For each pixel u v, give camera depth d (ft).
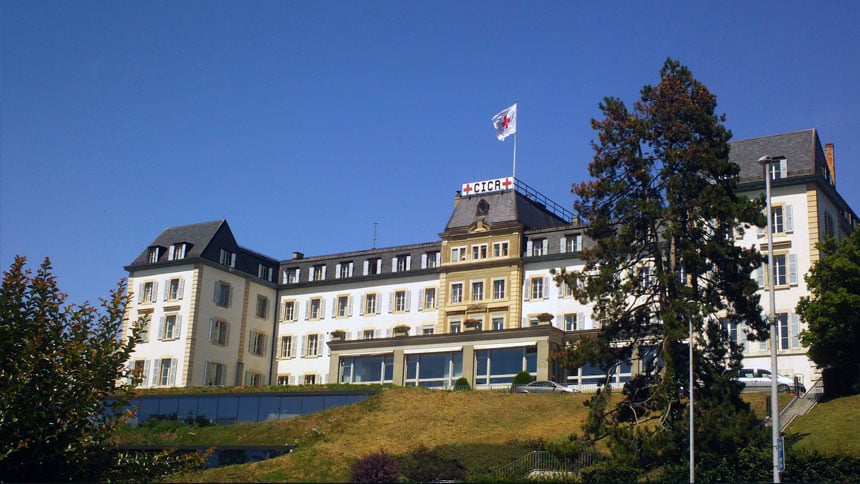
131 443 180.34
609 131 145.69
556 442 135.13
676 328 129.08
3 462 85.92
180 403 192.44
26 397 87.10
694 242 137.39
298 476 127.75
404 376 213.05
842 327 150.10
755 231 193.26
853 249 155.12
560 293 227.20
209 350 248.52
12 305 90.38
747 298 136.05
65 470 89.35
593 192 143.64
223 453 167.73
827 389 157.89
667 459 124.57
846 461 113.39
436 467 129.59
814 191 188.65
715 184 140.05
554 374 194.70
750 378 168.14
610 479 120.16
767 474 116.26
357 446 146.51
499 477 115.75
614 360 139.95
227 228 265.54
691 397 122.01
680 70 146.61
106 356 93.25
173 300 250.78
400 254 258.16
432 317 246.27
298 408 180.65
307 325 267.39
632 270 143.84
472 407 168.04
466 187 253.03
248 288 265.34
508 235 237.45
